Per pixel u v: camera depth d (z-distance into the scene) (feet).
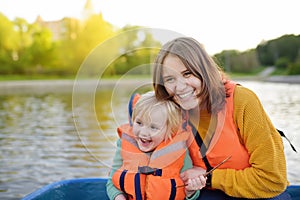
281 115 22.17
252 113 5.03
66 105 33.40
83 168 12.74
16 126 21.85
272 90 40.93
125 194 5.30
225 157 5.13
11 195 10.61
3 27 96.43
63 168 12.84
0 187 11.21
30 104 34.73
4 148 16.05
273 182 4.96
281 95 34.86
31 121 23.79
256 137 4.99
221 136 5.10
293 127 18.21
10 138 18.21
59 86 65.82
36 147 16.08
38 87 63.26
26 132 19.77
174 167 5.09
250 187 5.01
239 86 5.31
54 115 26.55
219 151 5.13
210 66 4.96
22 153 15.10
